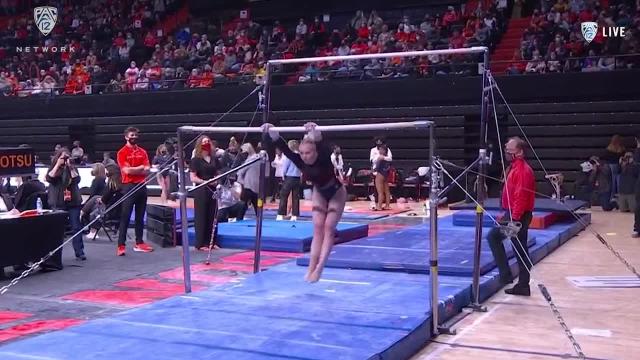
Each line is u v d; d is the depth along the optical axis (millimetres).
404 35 22453
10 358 5059
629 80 18516
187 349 5266
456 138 20375
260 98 8953
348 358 5051
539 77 19375
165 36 28906
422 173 20000
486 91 7336
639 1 19969
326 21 26797
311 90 21984
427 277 8266
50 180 10195
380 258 9031
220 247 11711
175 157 10320
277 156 16703
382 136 19875
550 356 5793
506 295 8250
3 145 27297
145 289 8547
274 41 25500
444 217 15539
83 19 31406
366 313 6402
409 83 20750
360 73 21906
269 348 5289
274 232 11742
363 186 21031
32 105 26688
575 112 19234
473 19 22656
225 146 23031
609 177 17797
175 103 23984
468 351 5961
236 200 13727
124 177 10953
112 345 5387
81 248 10586
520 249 8195
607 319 7062
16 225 9117
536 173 19719
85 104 25719
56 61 29438
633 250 11539
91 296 8164
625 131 18766
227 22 29312
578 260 10664
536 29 20938
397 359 5508
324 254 5781
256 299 7027
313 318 6227
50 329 6695
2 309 7535
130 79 26125
